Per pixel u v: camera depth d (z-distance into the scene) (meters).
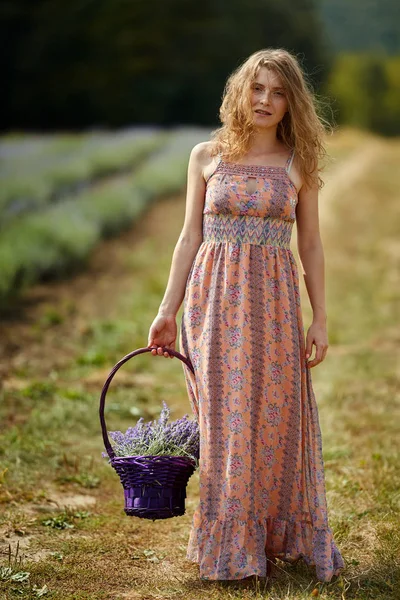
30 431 6.66
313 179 4.38
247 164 4.28
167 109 67.19
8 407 7.42
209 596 3.99
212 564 4.09
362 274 16.19
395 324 11.88
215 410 4.16
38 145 36.84
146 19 65.75
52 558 4.45
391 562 4.28
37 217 18.33
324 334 4.39
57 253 15.79
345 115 96.94
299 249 4.54
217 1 69.25
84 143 38.09
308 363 4.34
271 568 4.23
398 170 35.97
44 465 5.93
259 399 4.16
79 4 64.50
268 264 4.21
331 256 18.14
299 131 4.29
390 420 7.06
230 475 4.08
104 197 22.03
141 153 35.50
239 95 4.28
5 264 13.88
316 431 4.25
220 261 4.23
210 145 4.41
